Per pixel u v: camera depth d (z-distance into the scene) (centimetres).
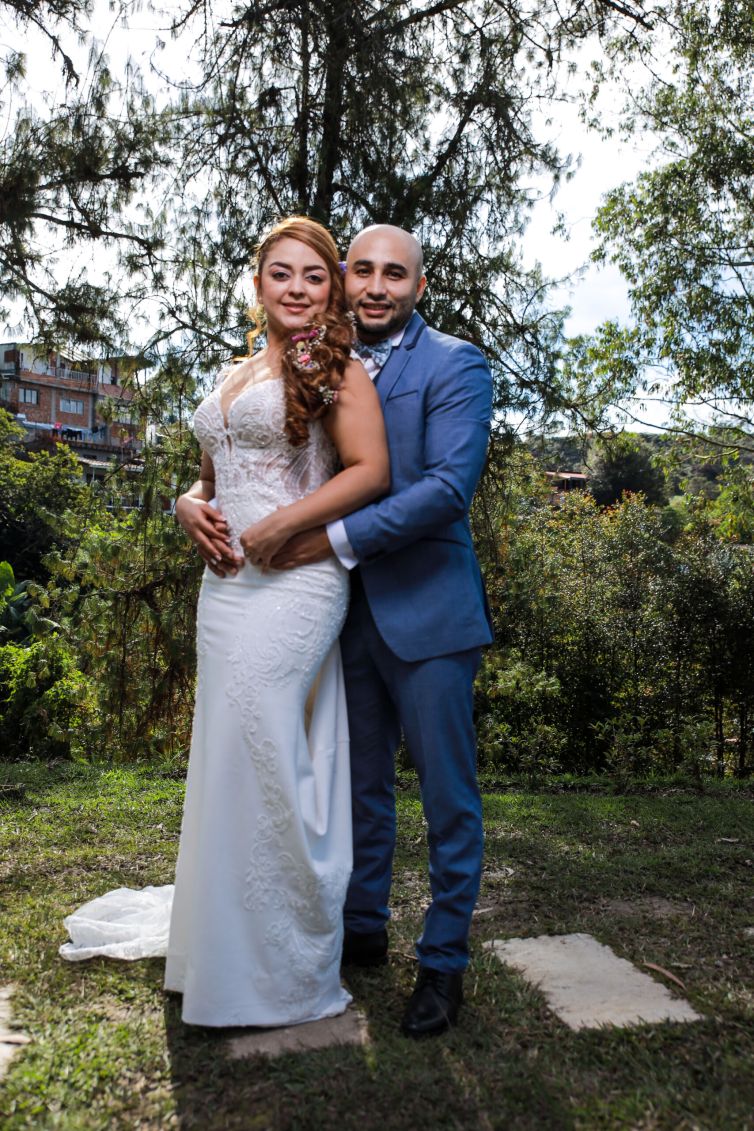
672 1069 197
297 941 218
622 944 271
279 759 215
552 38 730
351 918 253
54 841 386
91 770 602
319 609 224
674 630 823
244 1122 178
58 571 798
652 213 1415
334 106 684
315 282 234
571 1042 208
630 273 1465
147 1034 212
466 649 228
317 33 685
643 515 1107
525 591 841
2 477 2450
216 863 214
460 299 690
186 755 773
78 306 772
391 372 236
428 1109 182
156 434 736
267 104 711
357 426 224
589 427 757
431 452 229
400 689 232
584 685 831
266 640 218
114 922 282
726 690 819
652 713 814
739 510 1514
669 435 1560
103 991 236
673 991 237
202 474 265
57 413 4141
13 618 1035
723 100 1168
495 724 768
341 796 233
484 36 709
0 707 806
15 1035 211
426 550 232
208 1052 204
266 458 227
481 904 311
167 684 774
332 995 225
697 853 375
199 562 742
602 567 986
